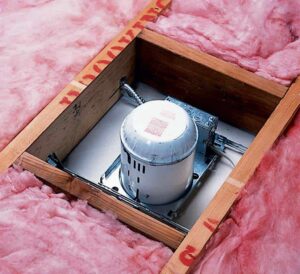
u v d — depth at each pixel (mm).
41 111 1351
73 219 1183
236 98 1479
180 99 1584
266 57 1516
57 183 1231
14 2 1604
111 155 1474
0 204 1193
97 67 1424
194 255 1126
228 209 1201
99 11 1594
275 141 1322
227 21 1561
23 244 1143
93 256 1135
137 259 1136
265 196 1243
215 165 1456
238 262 1157
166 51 1485
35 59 1479
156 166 1202
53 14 1579
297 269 1160
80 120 1438
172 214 1327
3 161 1247
